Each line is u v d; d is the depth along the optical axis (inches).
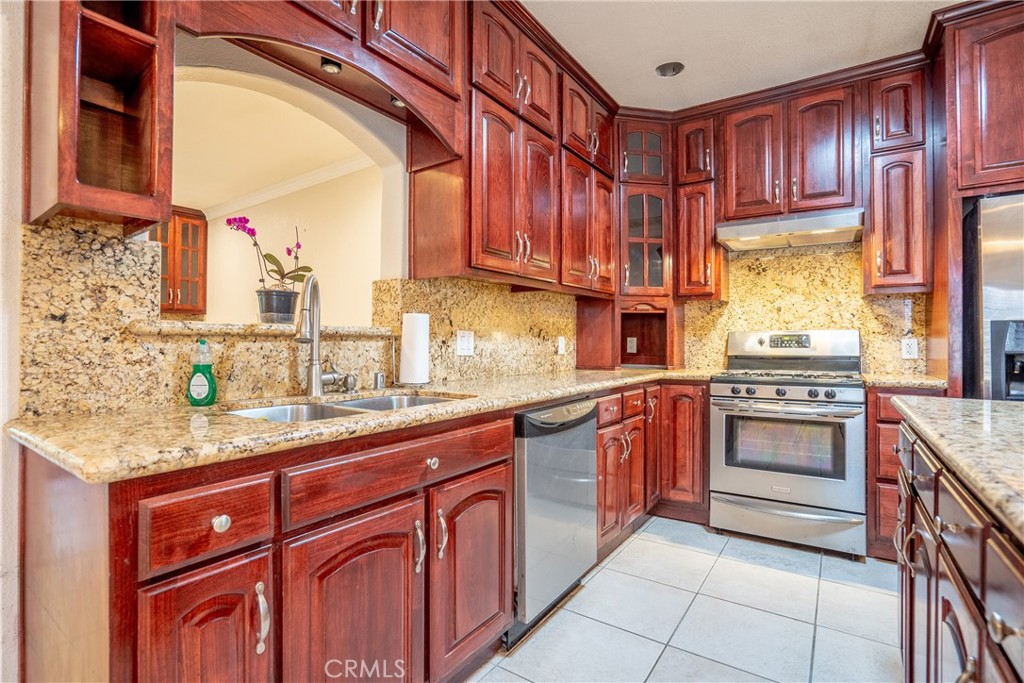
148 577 32.0
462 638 57.4
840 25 90.0
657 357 137.5
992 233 83.2
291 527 39.9
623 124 123.8
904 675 56.4
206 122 119.3
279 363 64.4
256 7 49.2
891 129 102.9
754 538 105.6
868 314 116.4
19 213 44.2
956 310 87.9
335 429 42.3
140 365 51.9
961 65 87.1
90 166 46.0
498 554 63.5
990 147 85.0
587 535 82.7
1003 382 82.0
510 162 84.4
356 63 59.0
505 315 105.6
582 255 107.0
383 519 47.6
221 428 40.9
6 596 43.5
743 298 130.4
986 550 28.9
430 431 53.5
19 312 44.4
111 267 49.8
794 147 111.8
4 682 43.4
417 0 66.9
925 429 43.0
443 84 70.7
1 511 43.1
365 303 144.1
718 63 102.4
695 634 70.2
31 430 40.0
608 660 64.6
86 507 33.3
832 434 98.2
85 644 33.3
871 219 104.7
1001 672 25.7
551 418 72.2
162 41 41.8
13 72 43.8
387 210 82.7
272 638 38.9
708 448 112.0
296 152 138.9
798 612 75.9
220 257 194.2
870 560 94.8
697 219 123.3
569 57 99.2
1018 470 29.1
